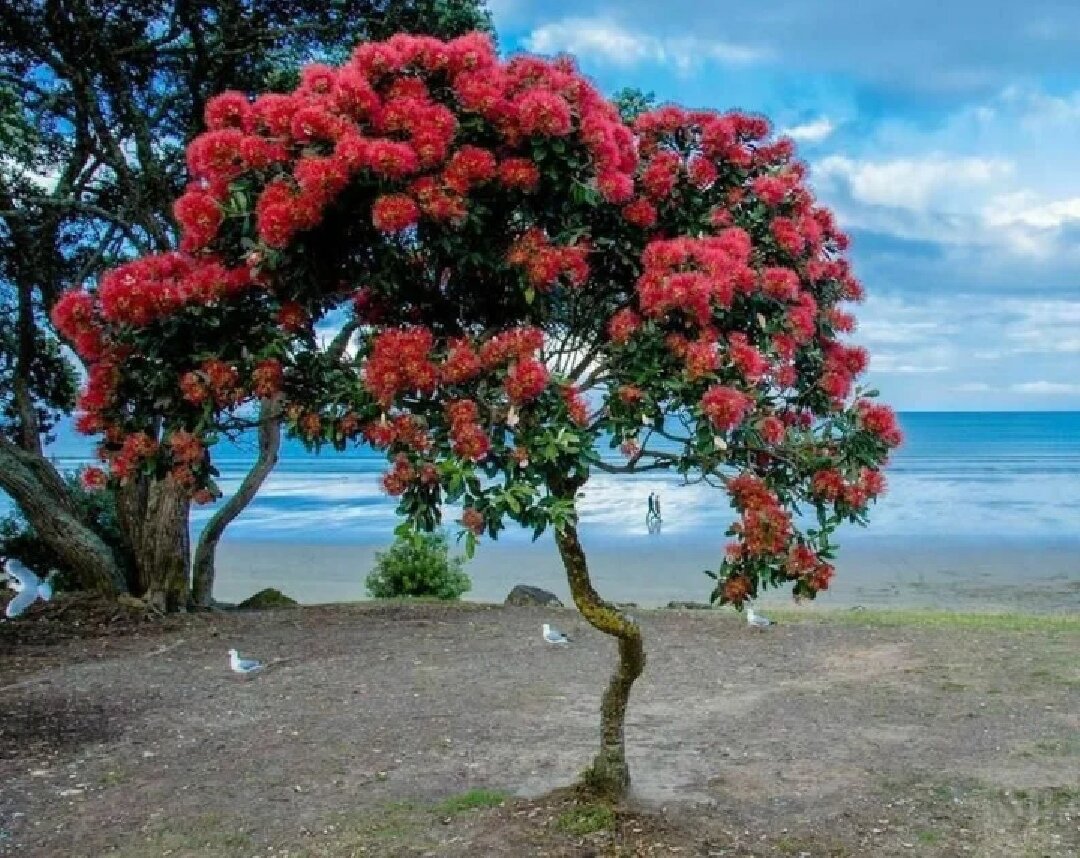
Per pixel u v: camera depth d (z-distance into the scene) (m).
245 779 6.27
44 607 12.09
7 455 12.58
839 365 4.70
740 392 4.03
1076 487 46.91
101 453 4.35
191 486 4.23
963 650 10.05
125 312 3.96
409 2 11.65
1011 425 150.00
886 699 8.12
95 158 13.37
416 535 3.92
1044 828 5.28
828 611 13.52
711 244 4.23
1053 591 19.45
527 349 3.83
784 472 4.50
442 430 3.87
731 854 4.91
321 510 38.97
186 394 4.01
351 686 8.77
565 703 8.11
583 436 3.94
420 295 4.42
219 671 9.48
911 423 166.00
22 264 12.94
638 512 36.28
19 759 6.77
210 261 4.16
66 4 11.96
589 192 4.03
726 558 4.41
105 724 7.68
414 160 3.76
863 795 5.79
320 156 3.85
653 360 4.09
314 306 4.21
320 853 5.03
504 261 4.09
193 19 11.73
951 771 6.22
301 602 19.34
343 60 11.89
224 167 3.95
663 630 11.30
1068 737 6.94
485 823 5.30
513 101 4.05
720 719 7.57
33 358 14.07
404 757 6.67
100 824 5.55
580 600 5.11
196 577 13.41
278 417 4.30
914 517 34.03
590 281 4.52
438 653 10.11
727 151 4.61
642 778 6.10
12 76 12.74
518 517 3.77
